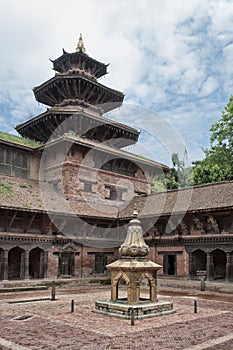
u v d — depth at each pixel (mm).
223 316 15750
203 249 30594
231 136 49000
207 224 31344
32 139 45844
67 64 46156
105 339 11492
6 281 28266
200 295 25000
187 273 31484
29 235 30609
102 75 48062
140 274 15922
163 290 28766
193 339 11492
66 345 10820
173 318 15047
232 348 10492
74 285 31438
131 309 14805
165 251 33656
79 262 34281
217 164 50188
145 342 11102
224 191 32062
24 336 12008
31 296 23672
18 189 33656
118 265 16062
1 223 30375
